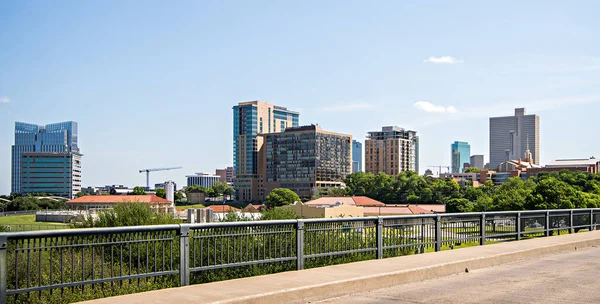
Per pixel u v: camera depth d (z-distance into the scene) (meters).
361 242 14.18
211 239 11.43
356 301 9.79
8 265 9.46
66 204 163.75
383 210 104.44
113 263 10.05
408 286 11.34
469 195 170.38
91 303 8.59
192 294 9.25
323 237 13.18
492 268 14.02
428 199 183.12
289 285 10.05
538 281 11.79
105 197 164.00
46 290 9.38
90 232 8.95
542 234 21.94
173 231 10.75
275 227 12.02
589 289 10.77
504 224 19.62
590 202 81.62
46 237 8.53
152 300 8.77
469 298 9.88
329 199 120.62
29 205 164.12
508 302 9.48
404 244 15.37
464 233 17.59
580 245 18.98
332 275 11.23
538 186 83.38
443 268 12.85
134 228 9.56
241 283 10.33
